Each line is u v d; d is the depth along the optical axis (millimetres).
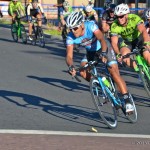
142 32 15781
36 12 34750
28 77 21625
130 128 13273
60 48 34250
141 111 15453
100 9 44281
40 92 18297
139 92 18656
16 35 37406
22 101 16641
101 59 13117
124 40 16766
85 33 13109
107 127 13328
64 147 10992
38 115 14633
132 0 49688
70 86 19719
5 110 15227
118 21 15781
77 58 29297
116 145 11266
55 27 50344
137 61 15734
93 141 11594
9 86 19375
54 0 65875
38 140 11570
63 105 16141
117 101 13266
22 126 13211
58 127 13195
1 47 33656
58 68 24453
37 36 34812
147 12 18312
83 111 15305
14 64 25562
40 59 27797
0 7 70062
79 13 12836
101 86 13000
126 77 22578
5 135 11984
